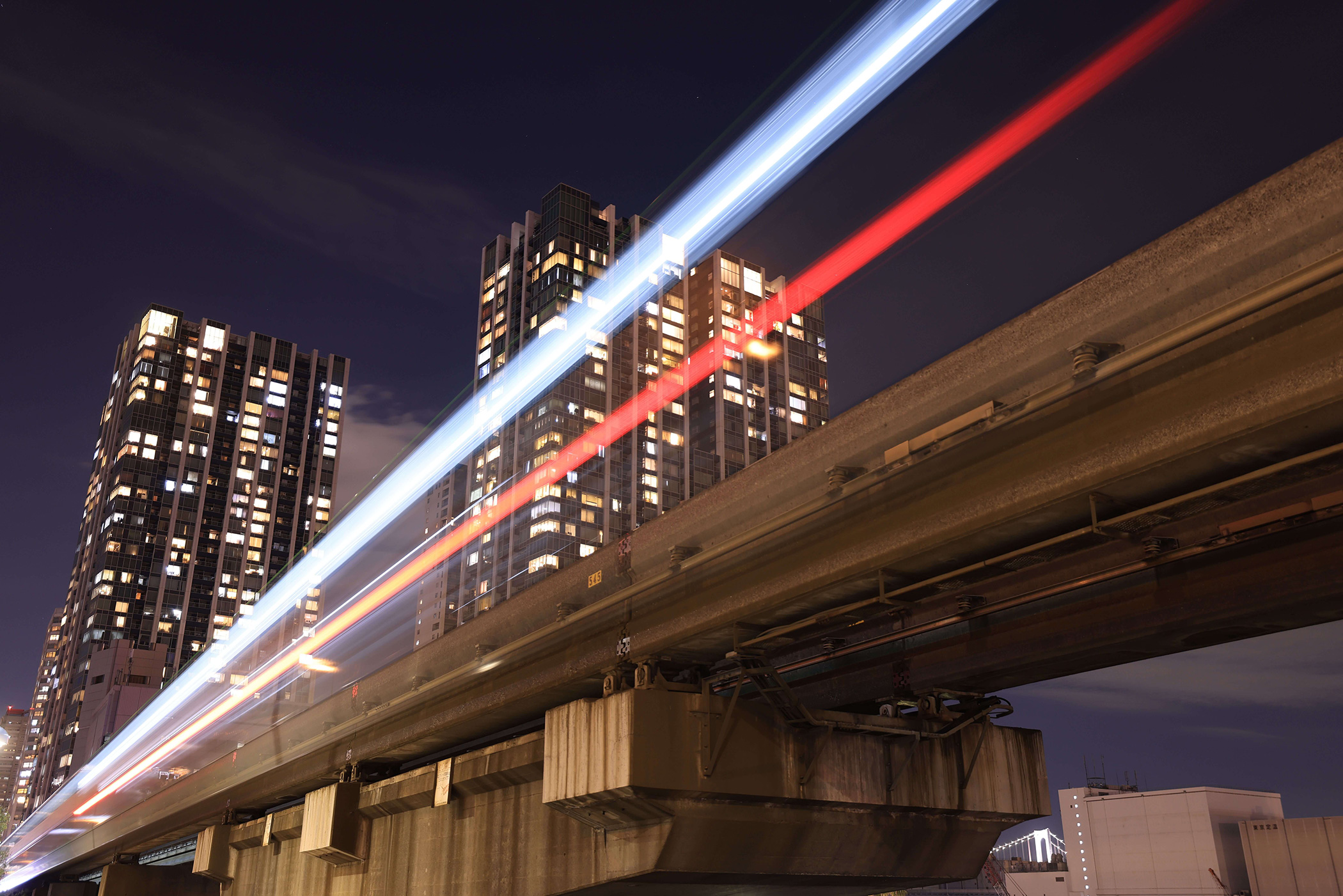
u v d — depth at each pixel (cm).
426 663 2848
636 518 18088
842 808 1833
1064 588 1318
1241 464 1086
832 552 1521
